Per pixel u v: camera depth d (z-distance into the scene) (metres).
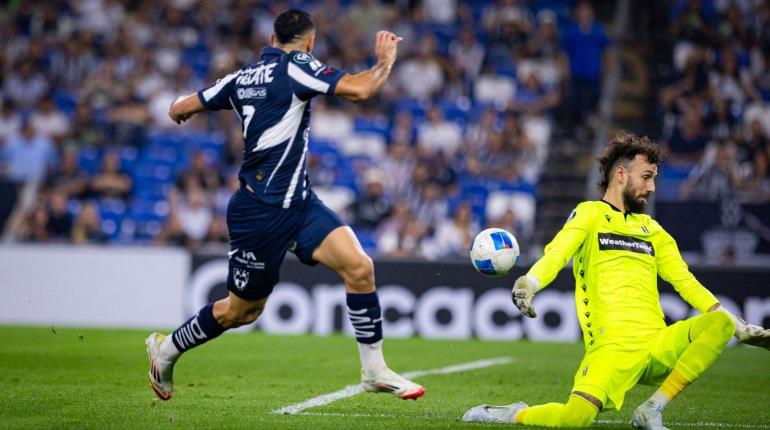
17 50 75.06
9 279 52.00
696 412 24.39
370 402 25.12
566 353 40.56
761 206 56.84
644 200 20.86
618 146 20.88
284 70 20.23
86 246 52.06
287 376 30.95
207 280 50.84
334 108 71.06
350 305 20.41
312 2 78.19
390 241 56.78
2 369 31.14
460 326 49.00
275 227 20.25
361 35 77.12
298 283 49.66
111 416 21.69
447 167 63.06
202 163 62.12
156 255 51.31
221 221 57.84
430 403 25.22
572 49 69.19
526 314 18.97
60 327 49.44
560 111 70.44
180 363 34.03
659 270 21.02
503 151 65.88
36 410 22.59
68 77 74.38
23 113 71.19
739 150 64.88
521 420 20.47
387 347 42.62
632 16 75.56
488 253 20.50
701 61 70.56
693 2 74.19
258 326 49.75
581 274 20.56
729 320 18.80
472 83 73.44
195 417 21.69
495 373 32.97
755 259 56.56
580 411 19.59
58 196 59.06
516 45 73.94
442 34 77.25
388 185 63.09
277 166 20.23
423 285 49.38
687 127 67.06
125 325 51.12
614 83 67.50
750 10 74.88
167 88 72.56
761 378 32.38
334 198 64.25
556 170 68.62
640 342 19.72
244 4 77.75
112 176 63.25
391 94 72.06
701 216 57.22
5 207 61.81
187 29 77.12
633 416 19.77
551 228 65.06
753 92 70.62
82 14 77.94
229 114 70.44
